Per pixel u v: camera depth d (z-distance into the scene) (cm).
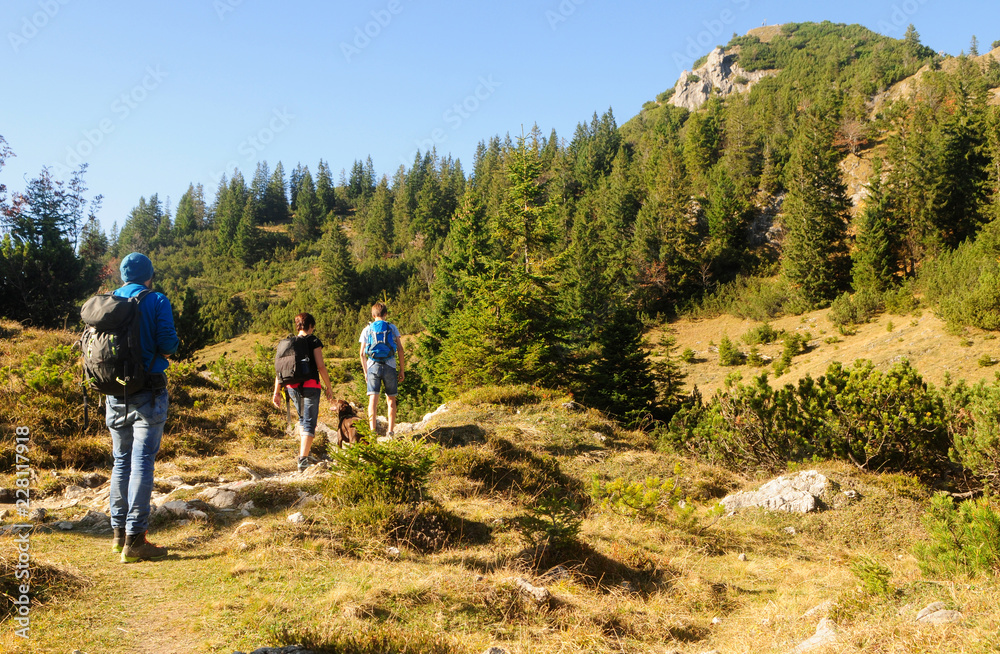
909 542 618
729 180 9012
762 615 420
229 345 9600
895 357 4284
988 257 4884
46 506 630
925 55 16325
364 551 454
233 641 303
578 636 352
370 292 11119
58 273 2931
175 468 835
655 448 1008
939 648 285
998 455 773
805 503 695
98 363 394
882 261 6050
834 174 7444
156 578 388
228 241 16062
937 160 6769
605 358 2558
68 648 282
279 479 660
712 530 633
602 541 556
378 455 551
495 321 2098
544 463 758
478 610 377
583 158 14150
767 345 5931
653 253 7912
